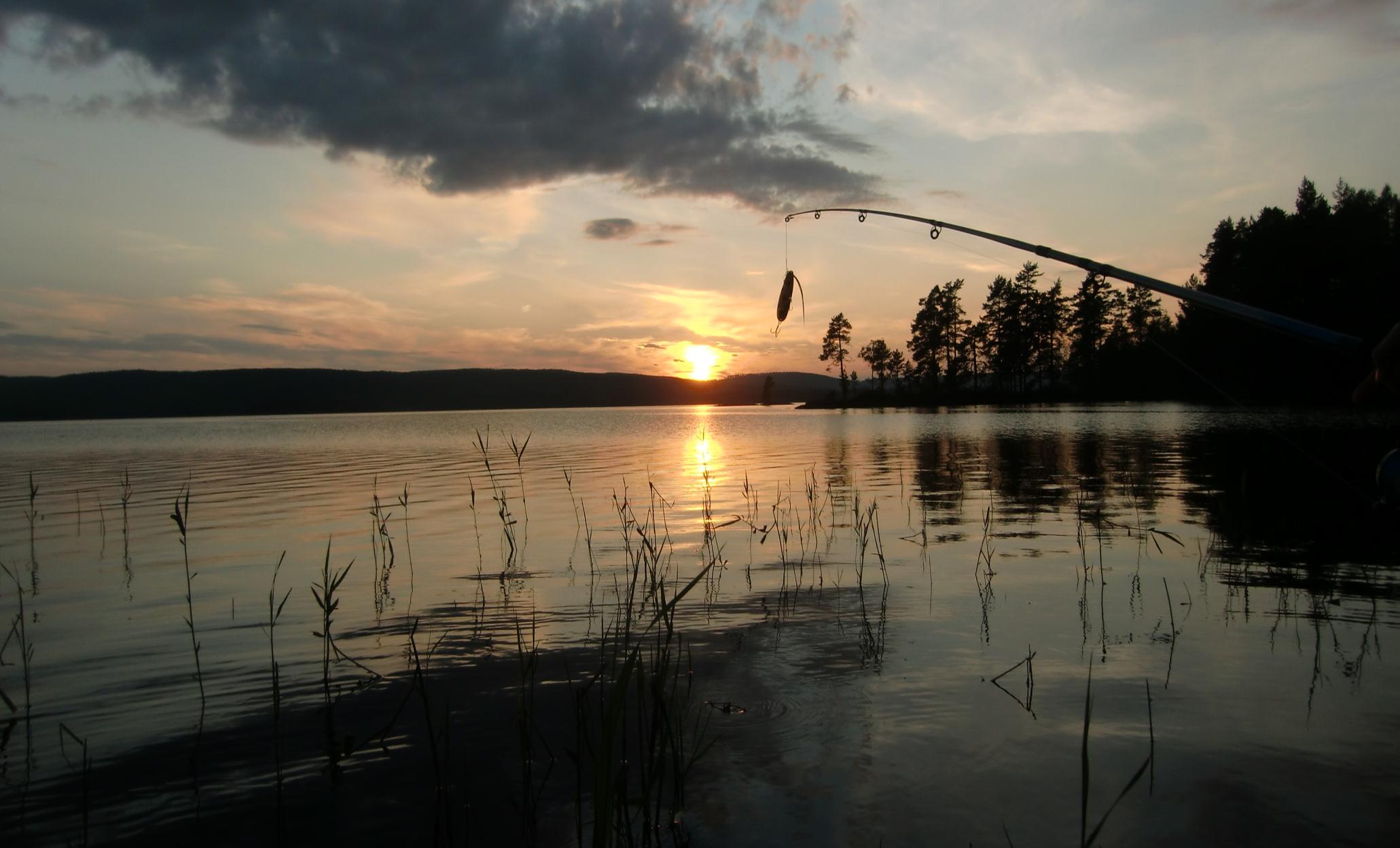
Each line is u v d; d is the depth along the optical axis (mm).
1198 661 5211
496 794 3730
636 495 14953
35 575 8656
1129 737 4145
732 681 5047
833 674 5141
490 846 3299
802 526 10984
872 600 6930
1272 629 5867
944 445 26688
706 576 7977
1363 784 3621
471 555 9383
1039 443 26547
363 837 3377
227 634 6320
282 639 6168
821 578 7801
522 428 54938
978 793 3631
